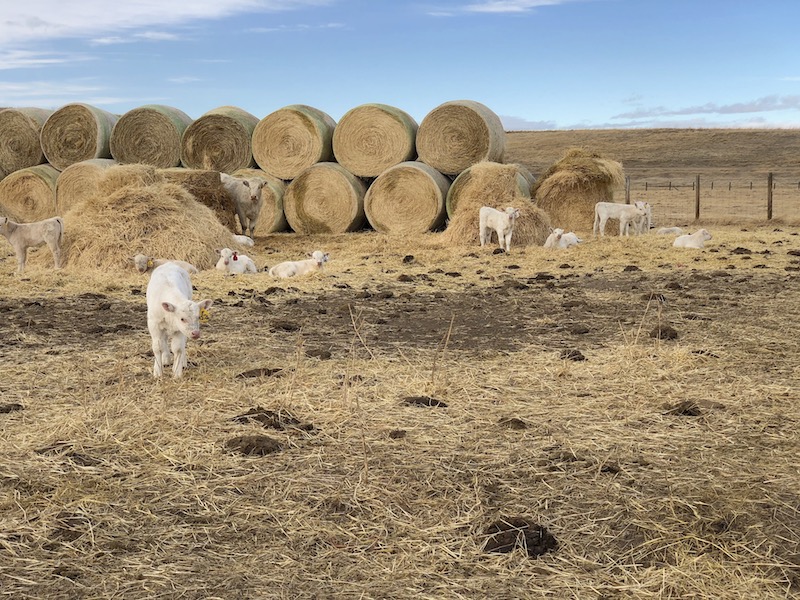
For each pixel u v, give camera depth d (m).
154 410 5.84
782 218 24.34
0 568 3.69
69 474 4.75
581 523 4.14
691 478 4.67
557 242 17.33
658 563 3.74
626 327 8.90
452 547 3.91
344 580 3.61
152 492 4.50
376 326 9.23
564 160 22.00
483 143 20.78
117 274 13.48
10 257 16.22
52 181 22.59
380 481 4.64
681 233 19.72
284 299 11.08
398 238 19.47
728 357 7.37
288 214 22.11
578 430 5.51
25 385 6.61
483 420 5.73
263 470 4.82
